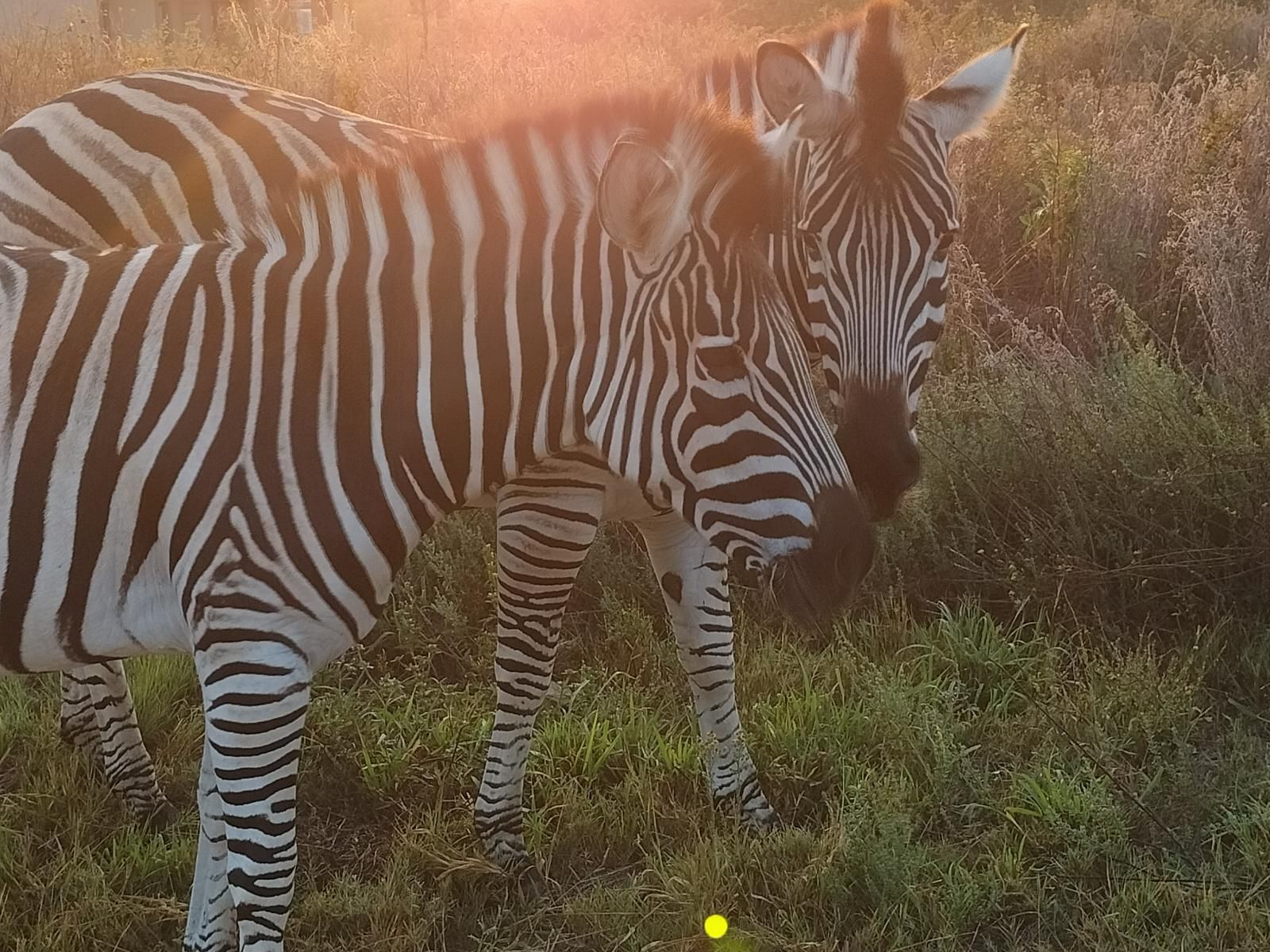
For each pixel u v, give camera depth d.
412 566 3.65
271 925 2.07
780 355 1.90
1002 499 3.66
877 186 2.53
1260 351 3.79
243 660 1.93
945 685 3.23
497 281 2.02
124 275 2.05
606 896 2.58
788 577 1.92
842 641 3.36
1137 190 4.86
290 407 1.95
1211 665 3.18
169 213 3.26
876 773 2.87
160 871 2.70
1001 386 3.83
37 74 6.14
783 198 1.95
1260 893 2.50
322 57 6.45
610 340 1.99
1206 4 8.55
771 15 10.18
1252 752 2.89
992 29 8.58
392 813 2.95
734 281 1.89
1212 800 2.71
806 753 2.98
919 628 3.40
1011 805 2.77
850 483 1.97
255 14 8.11
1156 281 4.77
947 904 2.47
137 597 2.00
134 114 3.33
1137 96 5.99
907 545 3.58
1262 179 4.88
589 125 2.02
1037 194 5.27
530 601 2.64
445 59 6.21
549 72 5.67
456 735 3.09
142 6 12.52
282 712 1.96
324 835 2.89
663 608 3.60
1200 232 4.07
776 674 3.28
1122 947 2.35
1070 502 3.56
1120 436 3.58
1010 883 2.53
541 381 2.04
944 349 4.37
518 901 2.66
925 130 2.63
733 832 2.78
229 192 3.22
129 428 1.93
